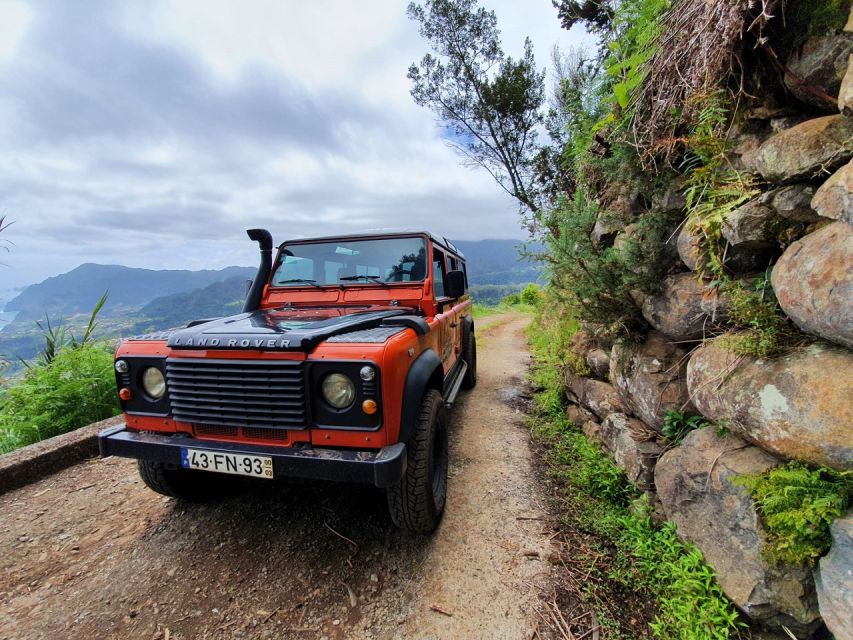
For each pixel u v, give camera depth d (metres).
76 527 2.81
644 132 2.36
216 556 2.47
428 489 2.36
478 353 8.79
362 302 3.45
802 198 1.57
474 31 8.47
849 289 1.28
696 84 1.92
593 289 2.64
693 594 1.88
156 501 3.09
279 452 2.12
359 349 2.11
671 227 2.38
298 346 2.11
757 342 1.72
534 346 8.28
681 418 2.26
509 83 8.29
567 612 2.00
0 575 2.37
